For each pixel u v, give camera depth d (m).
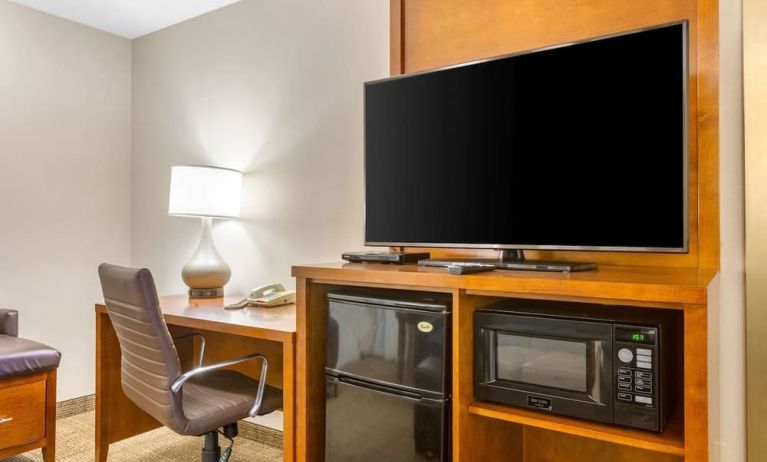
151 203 3.24
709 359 1.17
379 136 1.98
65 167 3.05
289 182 2.60
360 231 2.35
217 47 2.91
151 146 3.24
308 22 2.55
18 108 2.85
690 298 1.11
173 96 3.12
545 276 1.36
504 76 1.71
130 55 3.36
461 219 1.78
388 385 1.58
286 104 2.62
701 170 1.59
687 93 1.40
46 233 2.96
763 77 1.50
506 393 1.43
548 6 1.87
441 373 1.47
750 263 1.51
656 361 1.22
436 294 1.64
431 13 2.14
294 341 1.74
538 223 1.63
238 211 2.69
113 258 3.27
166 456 2.44
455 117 1.80
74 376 3.07
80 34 3.12
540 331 1.38
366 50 2.34
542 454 1.85
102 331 2.30
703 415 1.11
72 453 2.48
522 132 1.67
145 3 2.84
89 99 3.16
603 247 1.52
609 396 1.28
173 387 1.61
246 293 2.76
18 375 2.18
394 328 1.56
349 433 1.66
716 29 1.57
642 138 1.47
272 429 2.61
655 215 1.44
